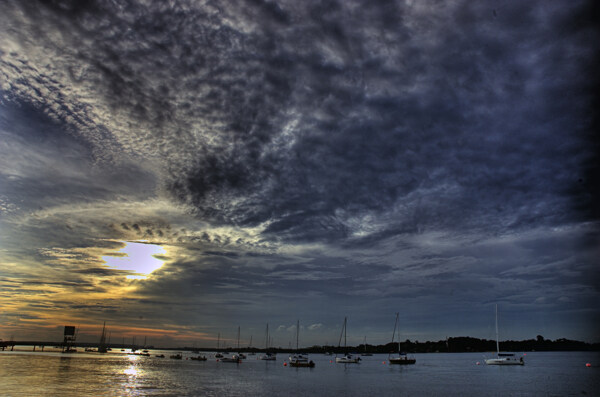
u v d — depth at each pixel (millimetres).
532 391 71500
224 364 169875
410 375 109562
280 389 71688
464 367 149750
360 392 68812
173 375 97062
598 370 126375
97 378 79938
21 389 59750
